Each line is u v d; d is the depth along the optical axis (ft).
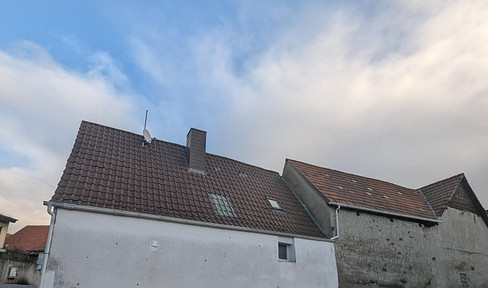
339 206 45.29
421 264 49.19
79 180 33.71
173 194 38.58
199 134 48.73
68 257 27.89
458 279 52.26
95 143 41.04
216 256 34.40
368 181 61.00
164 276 31.09
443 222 55.01
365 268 43.93
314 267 40.14
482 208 61.16
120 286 29.01
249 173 53.21
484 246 58.85
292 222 44.14
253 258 36.45
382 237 47.29
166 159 45.09
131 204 33.58
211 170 48.21
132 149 43.55
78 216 29.53
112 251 29.71
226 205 41.27
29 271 71.31
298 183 52.49
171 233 32.99
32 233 96.48
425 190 65.46
